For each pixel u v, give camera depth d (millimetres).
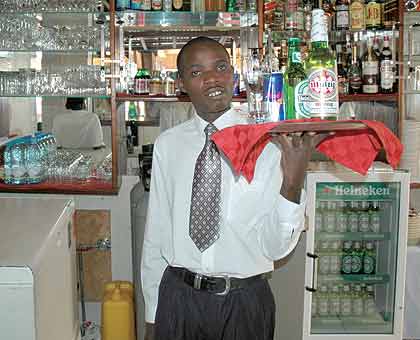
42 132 3387
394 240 3021
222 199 1783
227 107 1833
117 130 3287
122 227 3385
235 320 1791
